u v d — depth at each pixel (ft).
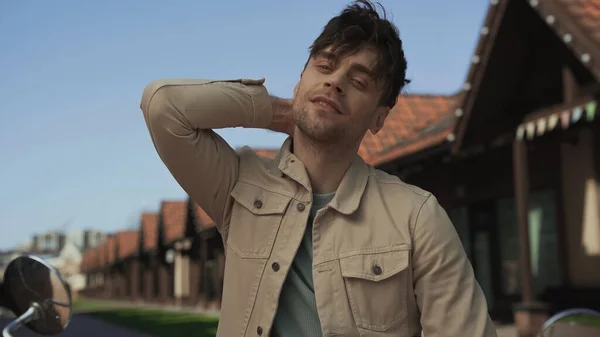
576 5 28.68
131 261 172.65
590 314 6.17
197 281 109.91
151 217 147.02
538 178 40.52
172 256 124.57
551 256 39.58
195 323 64.90
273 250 5.46
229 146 5.96
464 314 5.26
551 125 31.65
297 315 5.38
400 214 5.43
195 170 5.64
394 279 5.29
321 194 5.62
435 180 49.06
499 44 33.78
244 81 5.81
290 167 5.61
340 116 5.41
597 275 35.76
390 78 5.58
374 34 5.44
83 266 260.42
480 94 34.71
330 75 5.43
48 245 378.94
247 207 5.60
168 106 5.44
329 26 5.53
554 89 33.65
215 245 100.01
